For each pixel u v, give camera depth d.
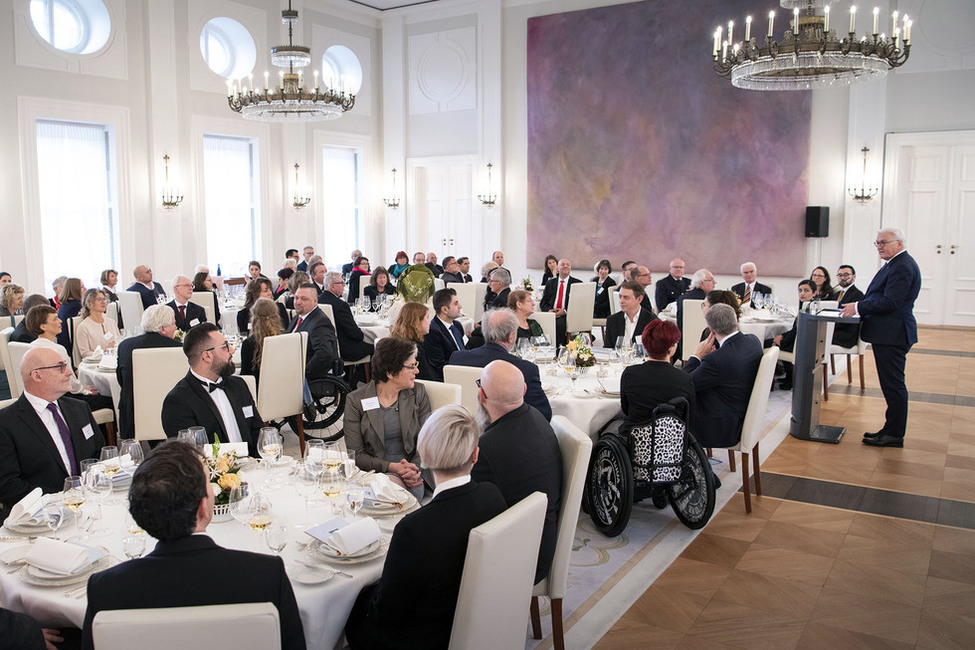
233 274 11.72
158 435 4.68
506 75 12.80
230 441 3.48
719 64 6.54
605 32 11.77
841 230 10.55
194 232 10.98
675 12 11.23
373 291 9.05
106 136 10.06
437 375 5.31
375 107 13.84
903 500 4.54
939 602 3.33
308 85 12.42
